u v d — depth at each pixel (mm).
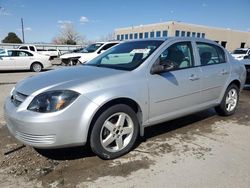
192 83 4324
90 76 3438
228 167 3318
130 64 3850
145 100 3652
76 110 3055
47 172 3148
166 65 3809
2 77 13047
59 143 3039
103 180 2996
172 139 4199
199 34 47750
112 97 3250
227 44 54156
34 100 3062
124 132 3539
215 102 5023
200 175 3119
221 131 4598
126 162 3412
